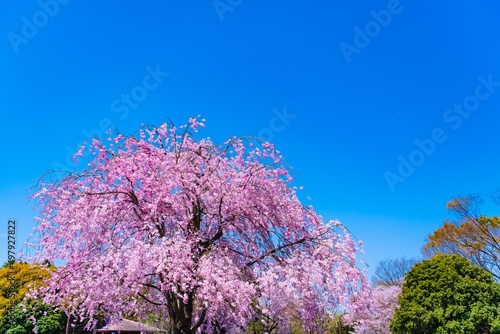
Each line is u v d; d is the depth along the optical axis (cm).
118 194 993
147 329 1244
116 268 857
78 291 921
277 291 915
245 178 1033
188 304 974
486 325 1612
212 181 1027
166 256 862
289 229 1067
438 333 1642
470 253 2392
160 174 1018
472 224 2355
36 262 962
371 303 962
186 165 1038
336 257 969
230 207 1038
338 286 934
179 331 955
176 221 969
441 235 2444
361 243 1002
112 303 956
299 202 1095
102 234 956
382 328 2075
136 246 858
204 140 1131
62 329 2394
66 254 938
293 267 943
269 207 1054
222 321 1070
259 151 1090
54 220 964
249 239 1072
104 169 1016
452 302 1688
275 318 1048
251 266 1041
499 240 2294
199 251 980
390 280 3011
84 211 959
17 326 2239
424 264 1838
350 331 2042
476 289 1680
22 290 2278
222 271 888
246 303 889
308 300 955
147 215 955
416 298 1762
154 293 1108
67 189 998
